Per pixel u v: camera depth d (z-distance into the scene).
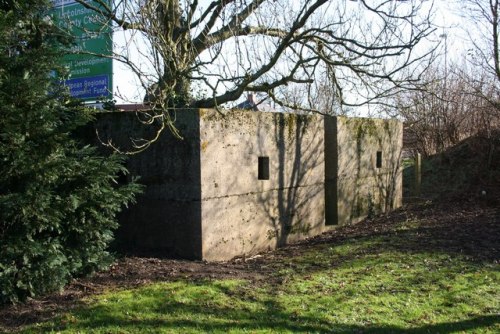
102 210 6.30
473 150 15.02
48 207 5.52
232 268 6.93
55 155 5.77
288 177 8.95
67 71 6.52
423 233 9.23
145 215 7.73
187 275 6.31
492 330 5.37
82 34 9.80
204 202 7.21
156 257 7.37
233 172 7.72
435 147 18.22
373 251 8.01
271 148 8.53
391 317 5.53
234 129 7.73
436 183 15.53
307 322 5.24
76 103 6.65
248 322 5.13
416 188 14.71
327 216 10.51
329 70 11.00
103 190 6.15
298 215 9.20
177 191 7.39
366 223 10.90
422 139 18.44
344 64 8.98
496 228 9.51
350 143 10.78
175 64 7.68
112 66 9.81
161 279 6.14
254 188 8.14
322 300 5.80
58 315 5.11
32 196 5.35
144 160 7.68
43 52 5.94
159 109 6.89
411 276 6.78
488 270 7.10
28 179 5.49
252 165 8.10
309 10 8.29
